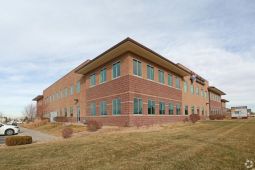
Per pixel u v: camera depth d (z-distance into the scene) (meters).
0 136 25.12
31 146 13.68
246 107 61.41
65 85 47.81
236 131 20.22
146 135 16.84
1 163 9.41
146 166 8.33
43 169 8.35
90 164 8.84
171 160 9.12
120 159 9.53
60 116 47.78
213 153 10.27
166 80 34.69
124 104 25.73
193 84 48.00
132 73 26.16
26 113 90.50
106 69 30.47
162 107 32.44
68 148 12.23
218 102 70.94
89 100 35.12
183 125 27.66
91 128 22.83
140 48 25.22
